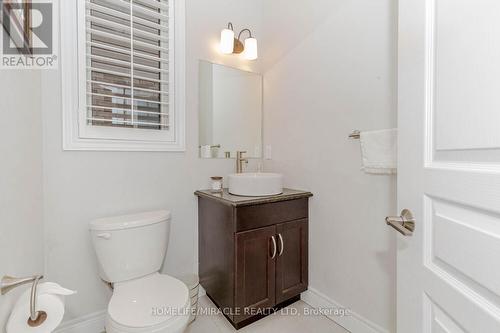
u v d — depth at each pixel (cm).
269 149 219
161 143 173
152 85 176
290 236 173
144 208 169
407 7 75
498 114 49
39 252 127
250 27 217
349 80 152
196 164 190
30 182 112
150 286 133
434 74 66
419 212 72
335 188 163
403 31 77
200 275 189
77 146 146
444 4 63
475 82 55
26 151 106
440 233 64
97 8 150
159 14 173
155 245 148
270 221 162
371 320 145
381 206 138
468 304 55
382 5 134
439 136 65
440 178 64
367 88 142
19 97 97
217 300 168
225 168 205
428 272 69
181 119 181
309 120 180
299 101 188
